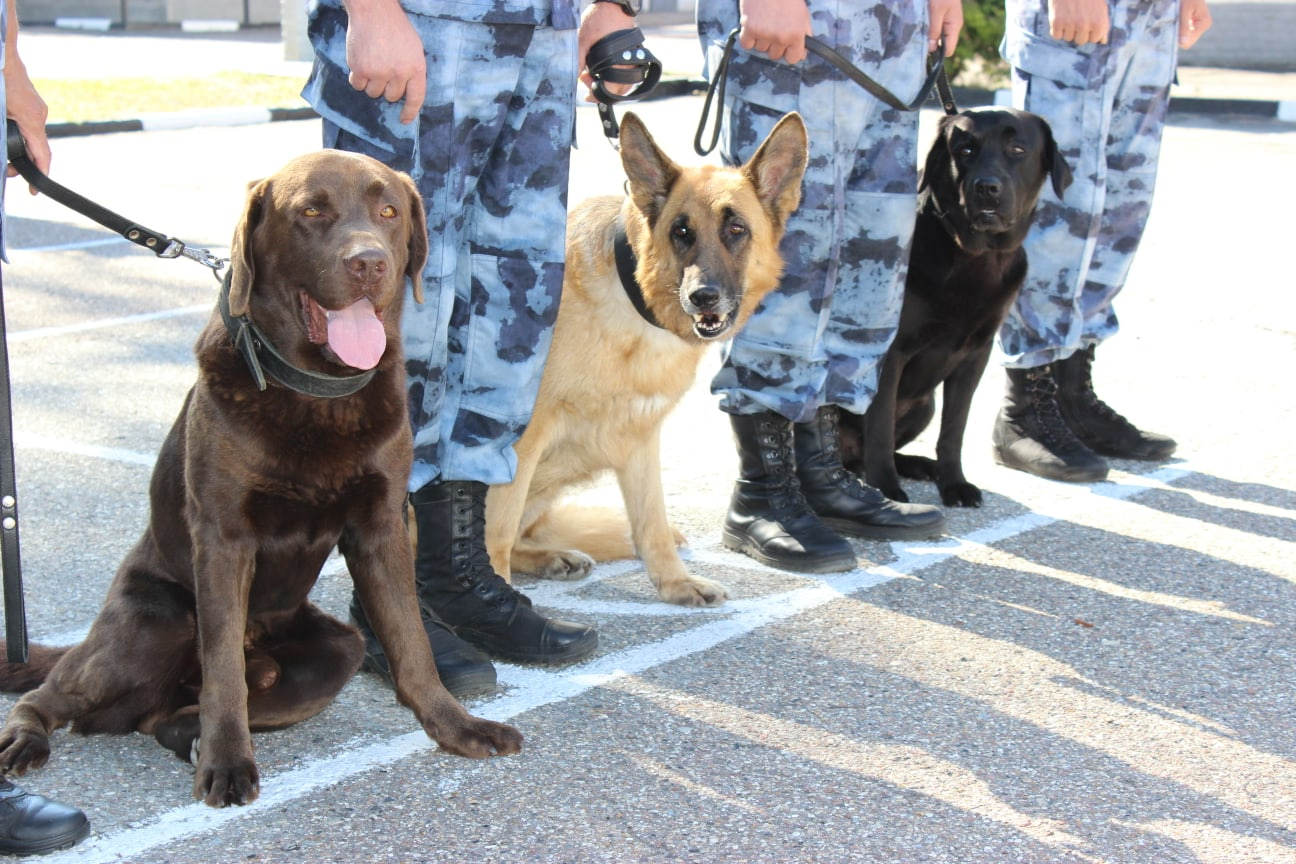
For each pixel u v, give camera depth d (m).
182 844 2.82
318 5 3.60
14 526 2.97
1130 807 3.07
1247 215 10.88
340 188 2.95
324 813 2.96
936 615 4.16
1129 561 4.63
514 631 3.79
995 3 18.19
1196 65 22.38
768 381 4.59
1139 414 6.26
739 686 3.65
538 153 3.75
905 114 4.61
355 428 3.07
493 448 3.86
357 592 3.32
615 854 2.81
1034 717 3.49
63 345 6.94
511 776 3.14
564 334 4.14
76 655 3.15
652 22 30.64
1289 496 5.29
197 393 3.07
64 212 10.26
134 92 16.66
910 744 3.33
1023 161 4.97
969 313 5.09
